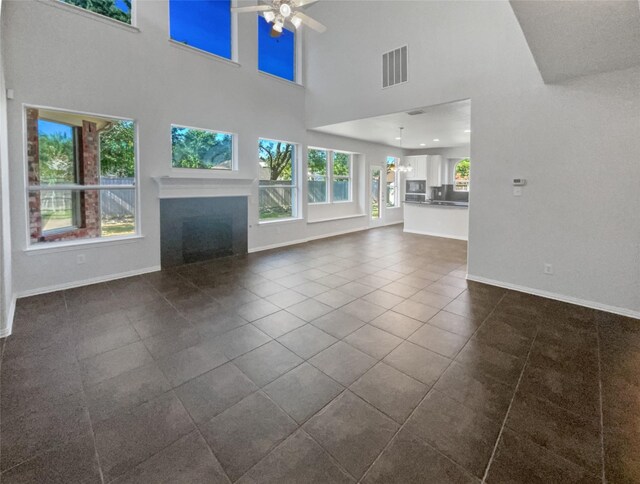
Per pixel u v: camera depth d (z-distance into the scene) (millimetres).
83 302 3592
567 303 3588
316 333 2895
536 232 3809
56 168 4066
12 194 3590
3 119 3064
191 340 2760
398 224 10547
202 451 1617
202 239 5504
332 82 6191
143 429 1762
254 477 1472
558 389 2100
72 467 1520
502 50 3883
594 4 2184
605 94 3250
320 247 6770
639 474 1480
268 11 3084
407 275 4723
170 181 4832
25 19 3561
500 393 2064
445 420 1829
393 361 2439
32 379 2193
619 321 3129
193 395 2051
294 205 7270
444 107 4789
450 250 6488
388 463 1548
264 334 2873
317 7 6297
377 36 5316
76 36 3924
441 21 4434
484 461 1558
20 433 1719
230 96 5602
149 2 4551
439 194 10375
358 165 9430
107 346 2648
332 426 1788
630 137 3154
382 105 5340
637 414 1865
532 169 3766
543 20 2389
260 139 6379
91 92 4074
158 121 4742
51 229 4074
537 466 1528
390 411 1905
